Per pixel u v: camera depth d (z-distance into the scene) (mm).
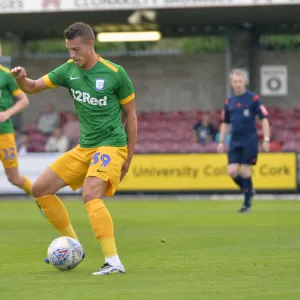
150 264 24094
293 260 24625
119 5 66000
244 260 24750
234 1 64688
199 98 83625
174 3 65562
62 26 79438
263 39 95250
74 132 76688
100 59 22828
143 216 44031
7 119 36375
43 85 23203
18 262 25297
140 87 84438
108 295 18562
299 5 66625
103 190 22297
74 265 22812
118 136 22734
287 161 60188
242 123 44188
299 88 80938
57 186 23656
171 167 61844
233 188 61250
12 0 66750
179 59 83812
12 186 63531
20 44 85688
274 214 44406
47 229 37156
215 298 18000
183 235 33281
